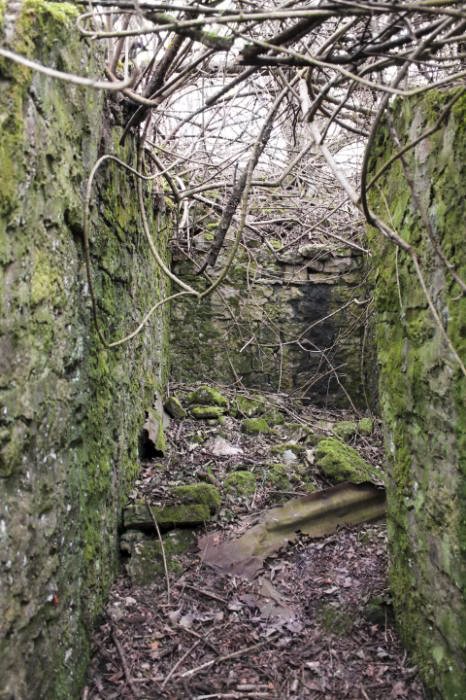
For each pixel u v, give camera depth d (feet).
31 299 5.45
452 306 6.22
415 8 5.02
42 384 5.79
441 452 6.72
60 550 6.39
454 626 6.49
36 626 5.67
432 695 7.18
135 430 11.86
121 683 7.63
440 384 6.63
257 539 10.88
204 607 9.30
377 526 11.57
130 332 10.85
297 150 14.47
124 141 9.64
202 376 18.10
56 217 6.16
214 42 6.43
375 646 8.46
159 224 14.55
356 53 6.25
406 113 7.45
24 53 5.13
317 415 17.84
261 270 18.39
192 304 18.03
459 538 6.25
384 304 8.59
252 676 7.95
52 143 5.96
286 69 9.14
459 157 5.91
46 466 5.94
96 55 7.73
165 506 10.97
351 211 16.96
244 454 13.97
